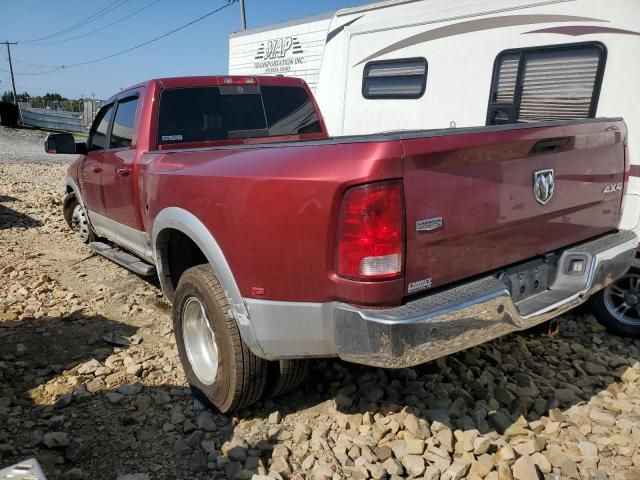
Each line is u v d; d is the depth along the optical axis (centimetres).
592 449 270
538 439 273
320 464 258
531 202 267
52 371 343
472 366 350
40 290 478
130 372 338
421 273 226
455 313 220
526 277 283
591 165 305
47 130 3575
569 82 437
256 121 450
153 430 287
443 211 227
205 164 293
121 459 264
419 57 552
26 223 763
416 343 213
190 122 414
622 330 410
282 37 827
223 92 434
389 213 211
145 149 393
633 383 340
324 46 691
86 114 3111
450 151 224
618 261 311
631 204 391
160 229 329
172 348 377
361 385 320
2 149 2141
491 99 495
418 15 549
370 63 611
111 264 575
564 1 431
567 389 327
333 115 669
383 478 250
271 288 245
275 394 299
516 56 471
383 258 213
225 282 267
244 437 281
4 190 1034
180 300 309
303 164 231
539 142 261
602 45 412
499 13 477
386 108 596
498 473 249
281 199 234
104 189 475
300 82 485
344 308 223
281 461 257
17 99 5991
